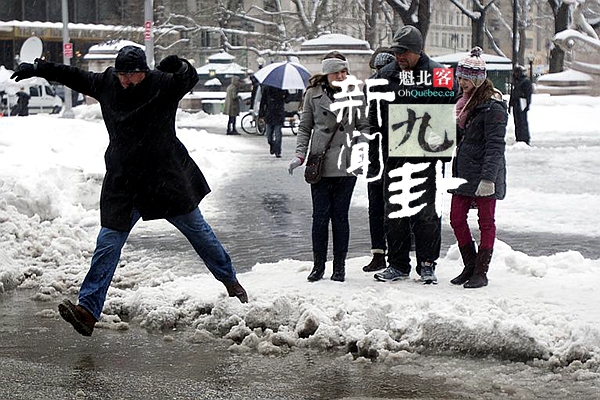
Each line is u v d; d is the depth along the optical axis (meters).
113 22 80.88
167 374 7.77
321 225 10.26
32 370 7.83
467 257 10.20
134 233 14.87
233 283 9.29
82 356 8.30
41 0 82.50
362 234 14.73
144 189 8.69
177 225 9.05
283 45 68.81
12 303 10.42
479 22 63.28
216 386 7.45
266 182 21.72
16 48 80.62
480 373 7.77
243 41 86.12
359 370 7.90
